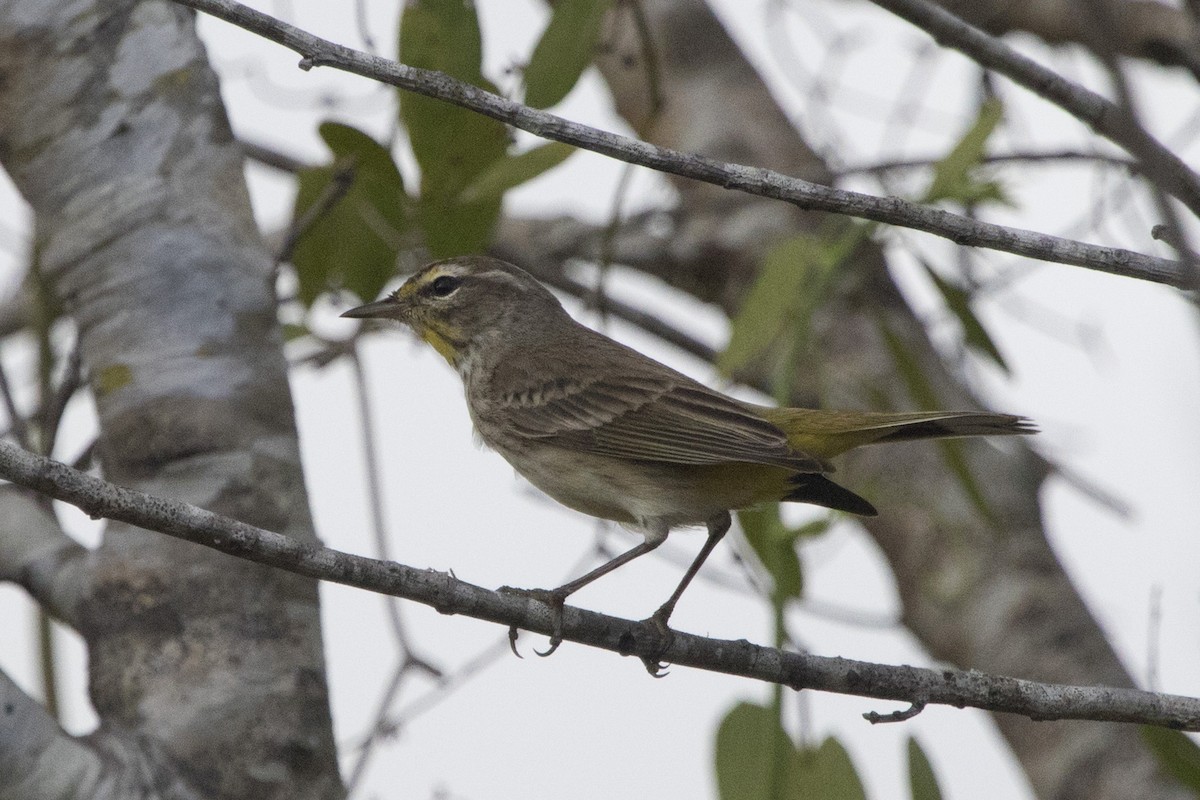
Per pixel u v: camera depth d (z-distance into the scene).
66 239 11.25
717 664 9.70
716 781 10.79
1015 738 16.41
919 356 17.52
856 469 17.62
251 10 8.23
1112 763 15.79
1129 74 6.17
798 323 12.62
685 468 11.83
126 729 9.79
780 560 11.66
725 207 19.66
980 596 16.97
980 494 14.51
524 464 12.74
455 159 12.41
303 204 13.08
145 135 11.36
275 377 11.12
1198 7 10.91
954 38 10.16
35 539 10.67
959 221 8.77
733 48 20.44
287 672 10.20
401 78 8.40
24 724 9.10
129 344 10.98
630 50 19.75
